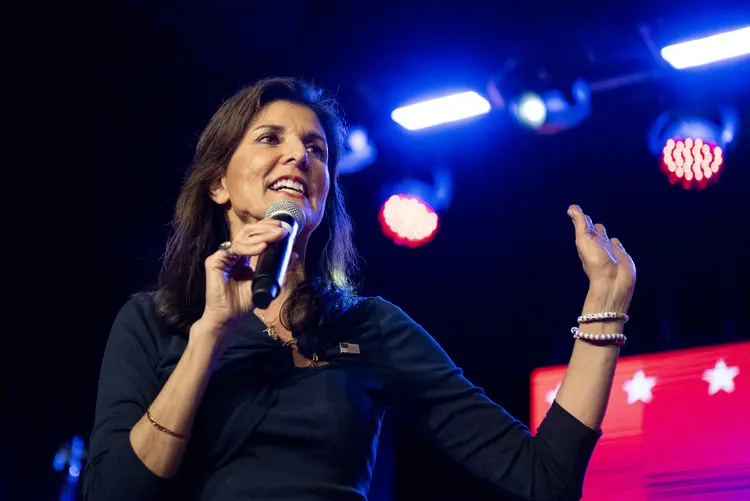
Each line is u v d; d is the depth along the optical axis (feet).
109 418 7.79
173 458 7.24
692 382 22.84
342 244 10.59
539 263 26.63
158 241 26.76
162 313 8.54
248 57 24.88
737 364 22.59
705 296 24.06
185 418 7.29
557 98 23.62
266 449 7.86
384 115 25.75
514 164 26.45
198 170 9.66
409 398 9.09
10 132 25.59
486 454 8.87
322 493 7.73
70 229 27.22
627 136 24.91
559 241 26.48
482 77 24.31
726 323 23.49
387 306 9.41
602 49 23.31
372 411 8.62
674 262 24.63
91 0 22.71
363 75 24.88
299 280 9.14
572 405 8.50
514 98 23.94
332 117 10.57
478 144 26.25
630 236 25.35
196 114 25.85
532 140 25.63
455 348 26.86
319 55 24.63
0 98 24.75
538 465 8.51
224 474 7.74
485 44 23.47
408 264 27.48
